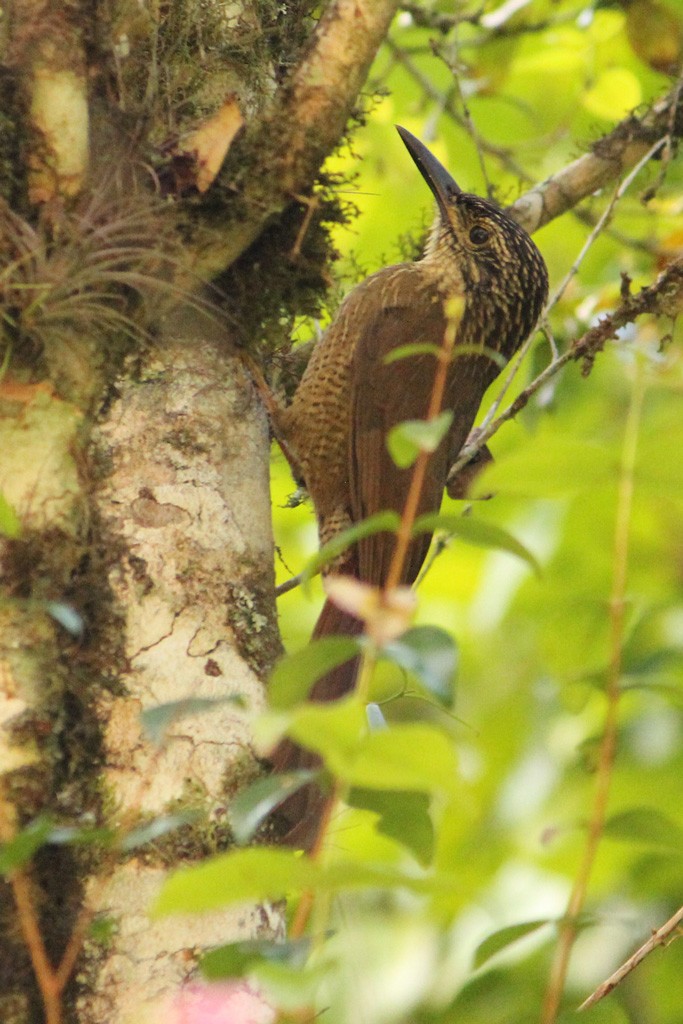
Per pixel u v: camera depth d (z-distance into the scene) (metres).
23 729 4.76
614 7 9.61
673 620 7.72
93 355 5.30
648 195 8.20
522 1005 5.72
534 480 3.92
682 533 10.02
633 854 8.35
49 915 4.64
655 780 8.97
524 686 10.01
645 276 10.23
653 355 8.53
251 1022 4.67
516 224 8.62
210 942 4.76
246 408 5.92
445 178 8.66
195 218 5.70
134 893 4.73
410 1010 8.40
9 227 5.06
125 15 5.70
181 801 4.89
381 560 7.59
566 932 3.81
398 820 4.51
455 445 8.30
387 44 9.77
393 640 3.72
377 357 7.98
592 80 10.23
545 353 8.88
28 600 4.50
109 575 5.14
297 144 5.82
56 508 5.09
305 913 3.90
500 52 9.96
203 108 6.08
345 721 3.09
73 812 4.77
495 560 10.20
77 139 5.18
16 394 5.11
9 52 5.23
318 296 6.61
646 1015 7.86
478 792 9.59
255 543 5.60
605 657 6.59
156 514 5.34
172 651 5.12
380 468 7.80
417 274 8.38
